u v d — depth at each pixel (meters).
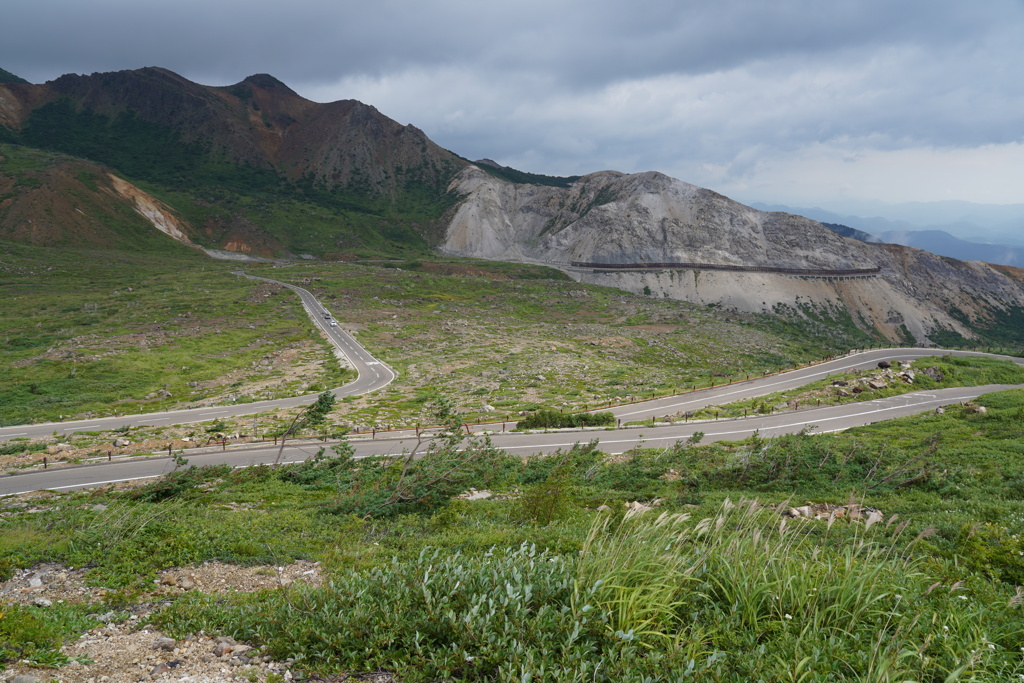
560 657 5.63
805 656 5.46
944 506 17.36
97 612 8.89
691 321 142.50
